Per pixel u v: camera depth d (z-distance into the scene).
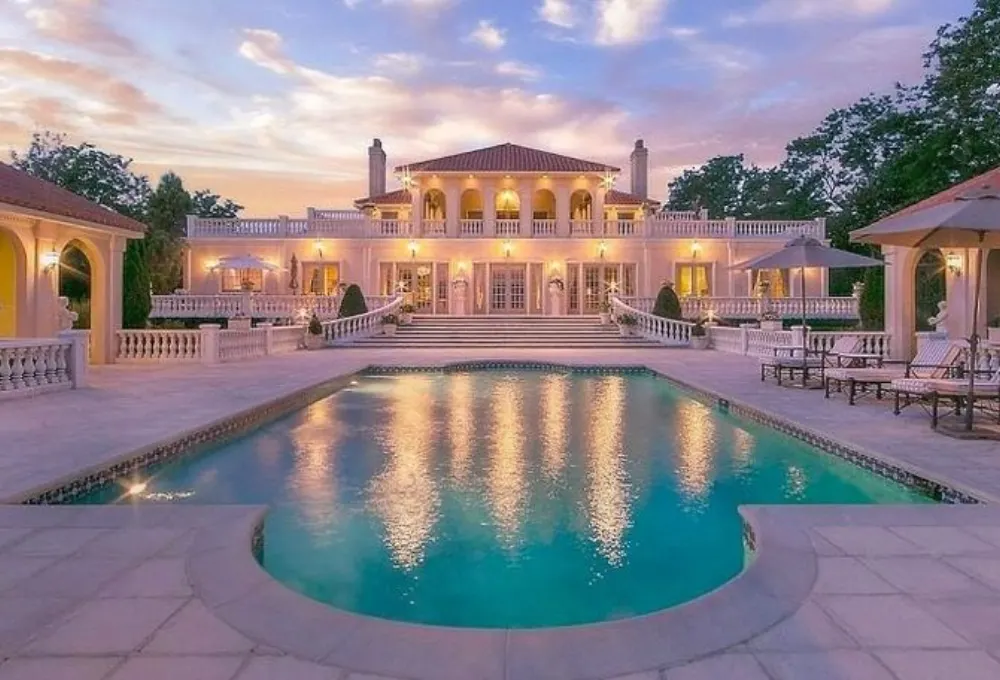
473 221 39.56
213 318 34.06
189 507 5.97
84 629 3.70
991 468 7.46
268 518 6.96
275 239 38.44
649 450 10.30
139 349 21.52
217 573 4.48
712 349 29.16
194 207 51.12
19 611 3.93
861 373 13.03
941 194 19.75
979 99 28.52
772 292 38.62
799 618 3.85
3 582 4.34
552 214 41.75
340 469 9.09
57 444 8.67
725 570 5.62
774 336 23.38
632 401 15.78
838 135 46.03
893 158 34.91
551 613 4.80
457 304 38.84
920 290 27.41
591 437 11.33
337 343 30.19
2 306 19.28
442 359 24.16
